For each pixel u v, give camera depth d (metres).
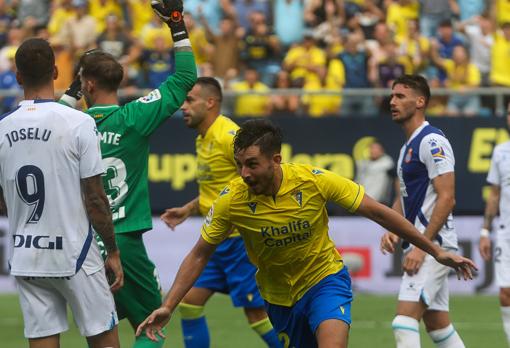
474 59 31.06
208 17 33.53
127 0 33.25
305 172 11.66
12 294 27.17
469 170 27.28
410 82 14.77
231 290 16.89
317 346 12.38
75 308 11.80
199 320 16.94
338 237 27.36
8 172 11.61
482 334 20.78
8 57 30.78
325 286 12.03
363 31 32.19
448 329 14.91
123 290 13.34
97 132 12.61
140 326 11.46
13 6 33.75
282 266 12.00
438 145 14.39
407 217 14.82
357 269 27.27
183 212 16.84
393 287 27.25
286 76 29.70
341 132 27.52
